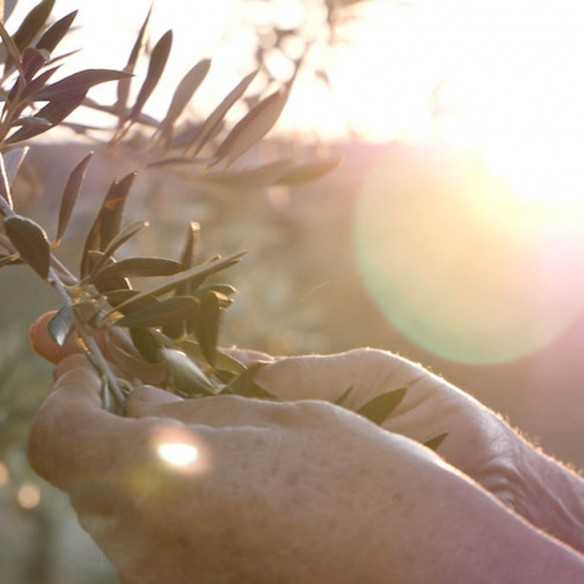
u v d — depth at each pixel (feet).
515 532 2.39
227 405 2.56
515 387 22.53
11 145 2.87
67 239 10.32
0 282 11.23
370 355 3.43
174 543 2.45
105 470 2.50
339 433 2.46
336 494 2.41
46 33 2.99
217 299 2.90
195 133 3.45
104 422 2.54
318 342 13.15
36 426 2.59
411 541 2.38
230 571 2.44
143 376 2.90
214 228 12.35
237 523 2.42
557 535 3.49
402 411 3.45
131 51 3.25
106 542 2.51
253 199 12.75
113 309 2.75
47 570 15.15
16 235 2.56
